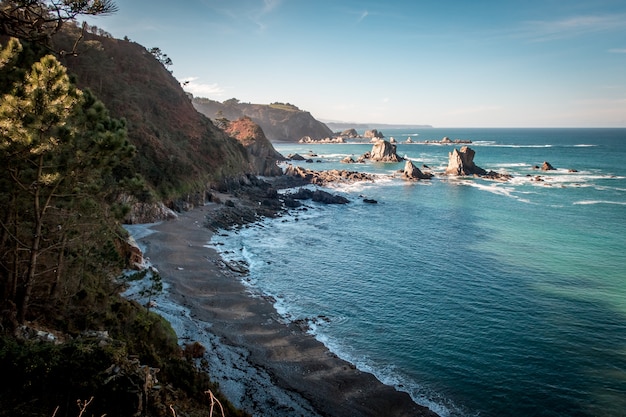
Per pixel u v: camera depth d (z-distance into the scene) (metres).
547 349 27.55
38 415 10.23
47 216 17.97
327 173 112.56
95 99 17.48
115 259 24.95
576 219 64.75
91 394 11.09
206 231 53.66
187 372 17.44
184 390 16.20
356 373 24.81
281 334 28.98
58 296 18.16
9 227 16.95
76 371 11.41
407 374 24.97
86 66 66.25
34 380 10.98
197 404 15.34
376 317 31.84
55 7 13.45
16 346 11.90
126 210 21.66
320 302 34.25
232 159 90.50
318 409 21.58
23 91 13.57
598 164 137.38
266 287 37.09
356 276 40.09
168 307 30.47
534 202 78.31
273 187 94.06
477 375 24.91
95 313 19.00
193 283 36.19
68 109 14.11
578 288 37.31
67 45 63.72
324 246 49.94
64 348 12.13
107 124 18.11
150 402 12.05
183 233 51.00
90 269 23.23
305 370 25.00
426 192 90.25
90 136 16.81
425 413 21.83
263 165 110.19
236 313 31.75
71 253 20.83
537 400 22.78
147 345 18.17
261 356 26.16
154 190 57.84
